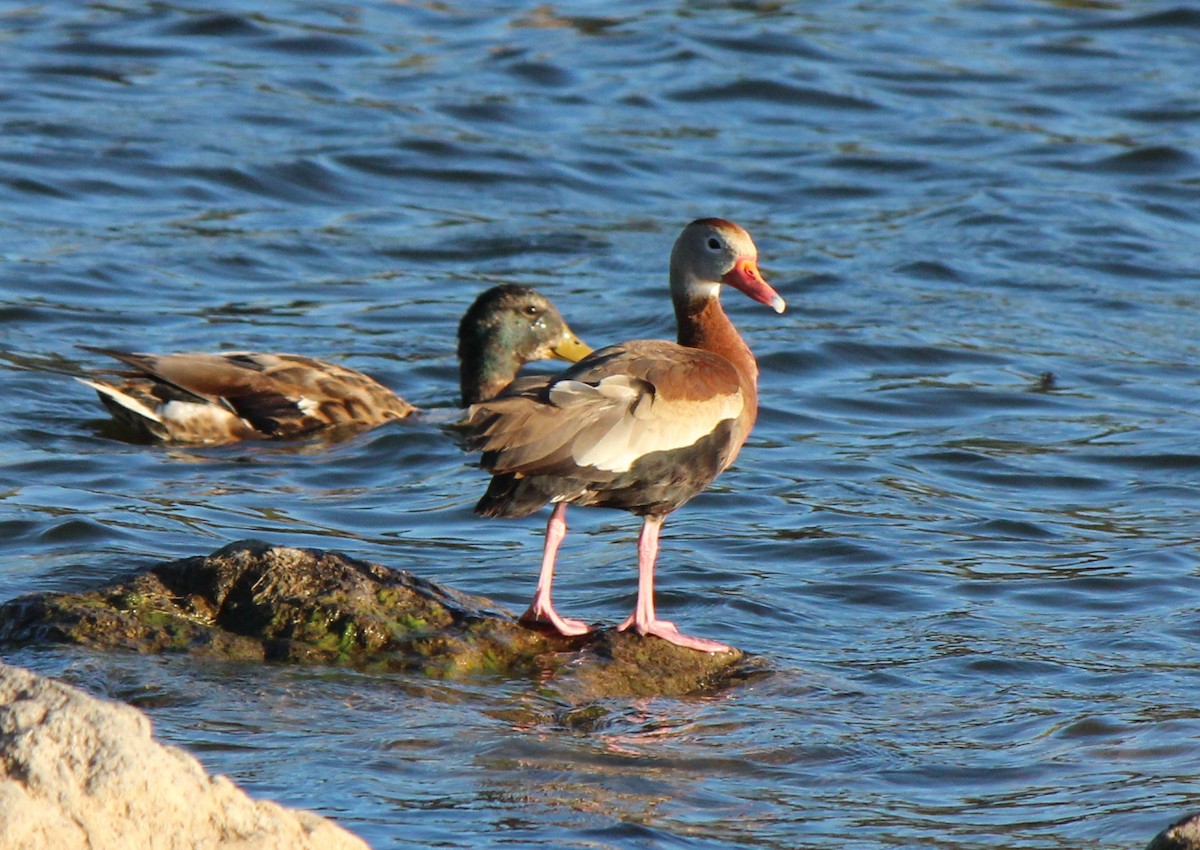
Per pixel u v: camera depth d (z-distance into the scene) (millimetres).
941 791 9320
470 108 26969
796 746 9836
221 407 16594
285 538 13617
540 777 9148
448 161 25062
